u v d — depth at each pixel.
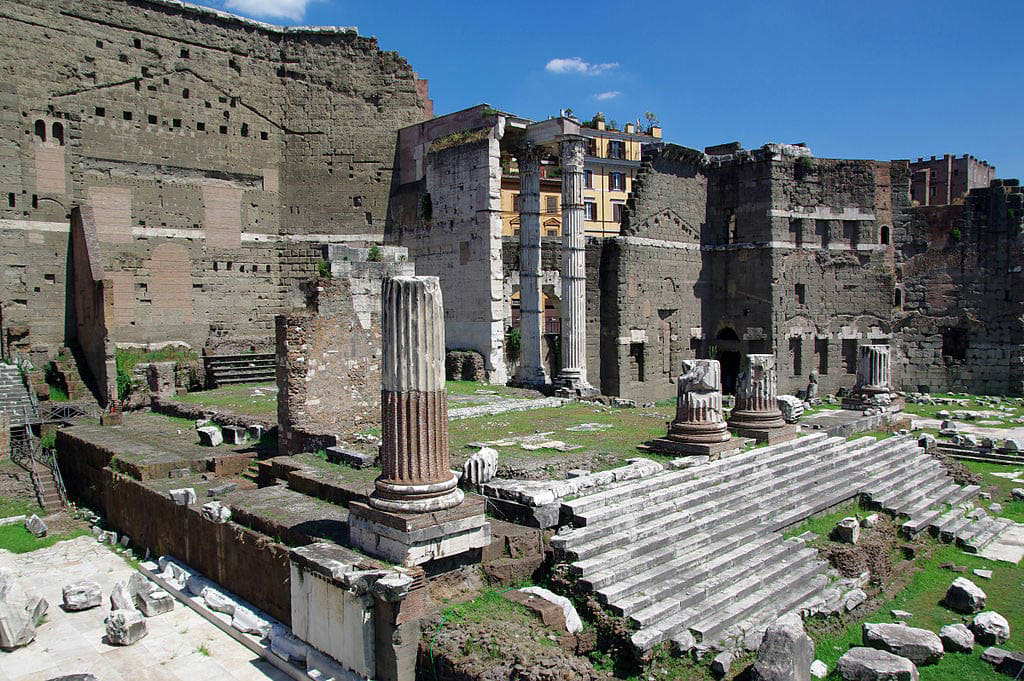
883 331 48.88
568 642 13.07
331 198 47.03
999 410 41.62
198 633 15.65
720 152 50.94
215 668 14.14
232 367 40.25
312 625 13.74
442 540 14.02
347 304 23.06
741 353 47.50
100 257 37.12
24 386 33.50
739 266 47.44
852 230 48.34
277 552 15.09
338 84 47.06
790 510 19.92
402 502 13.88
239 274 44.97
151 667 14.23
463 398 33.97
